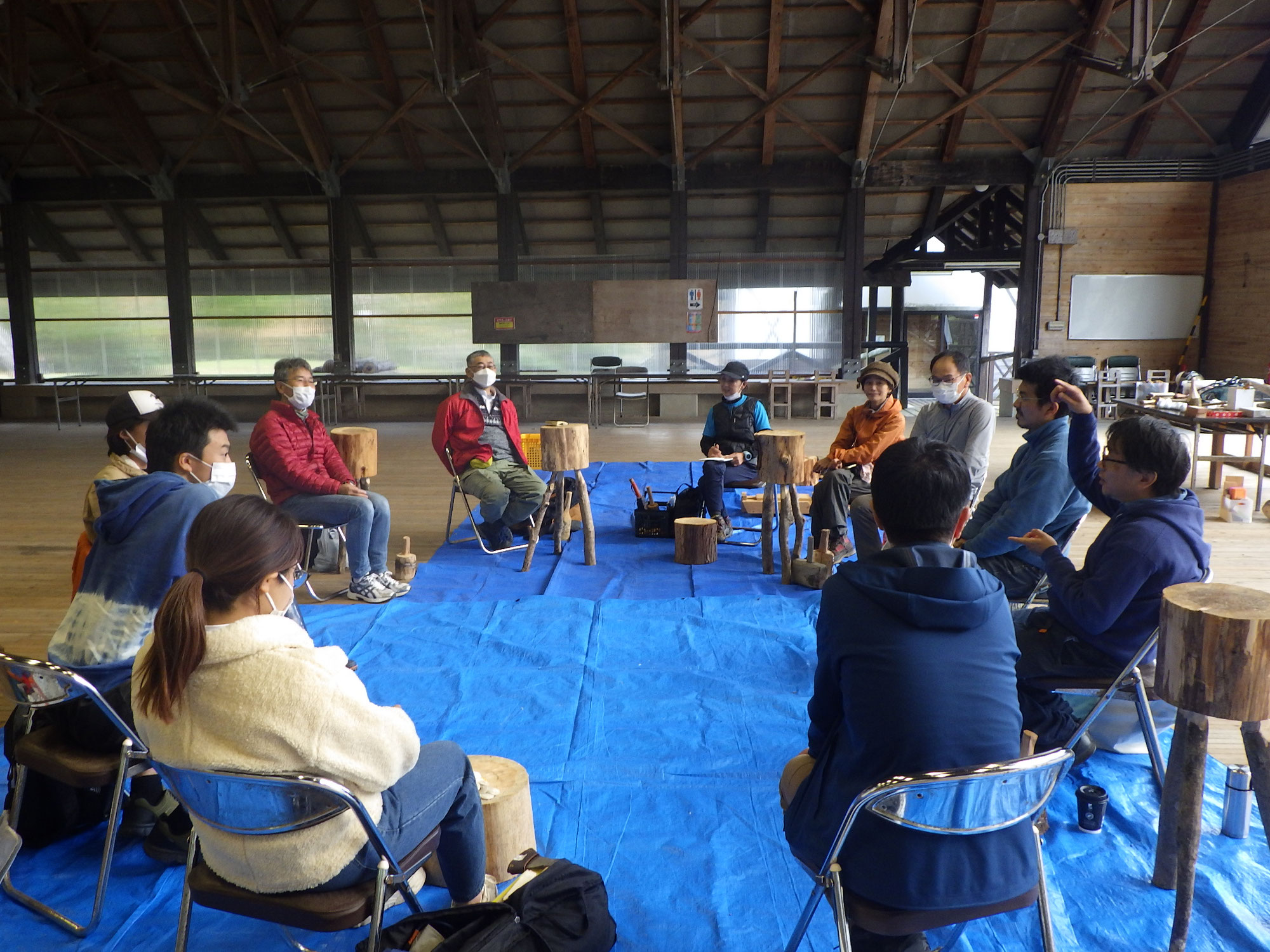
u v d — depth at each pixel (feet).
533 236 46.70
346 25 36.68
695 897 6.55
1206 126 40.55
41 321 47.52
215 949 6.05
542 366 46.42
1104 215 41.81
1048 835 7.18
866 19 35.47
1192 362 42.63
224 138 42.01
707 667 10.75
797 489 21.75
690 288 43.68
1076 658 7.48
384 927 6.18
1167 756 8.16
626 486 24.26
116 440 8.05
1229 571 15.29
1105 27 35.22
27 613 13.48
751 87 37.63
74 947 6.06
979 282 60.59
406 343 47.32
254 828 4.55
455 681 10.34
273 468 13.58
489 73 38.04
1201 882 6.52
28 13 35.70
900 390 53.21
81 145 42.50
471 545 17.38
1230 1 34.96
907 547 4.97
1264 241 38.37
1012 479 10.30
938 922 4.64
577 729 9.14
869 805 4.37
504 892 5.57
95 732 6.30
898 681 4.61
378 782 4.62
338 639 11.70
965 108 38.47
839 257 46.24
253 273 46.75
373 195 43.80
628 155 42.39
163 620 4.29
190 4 35.91
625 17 36.09
